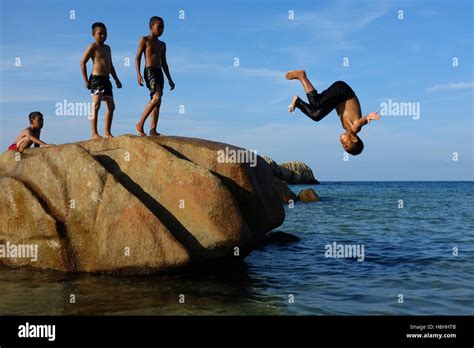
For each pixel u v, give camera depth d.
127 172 9.55
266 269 10.55
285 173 76.00
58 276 9.15
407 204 33.84
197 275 9.45
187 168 9.15
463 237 15.67
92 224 9.24
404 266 10.90
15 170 10.23
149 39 10.72
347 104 6.79
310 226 19.05
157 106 10.89
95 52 10.55
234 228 8.88
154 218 8.84
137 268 8.95
